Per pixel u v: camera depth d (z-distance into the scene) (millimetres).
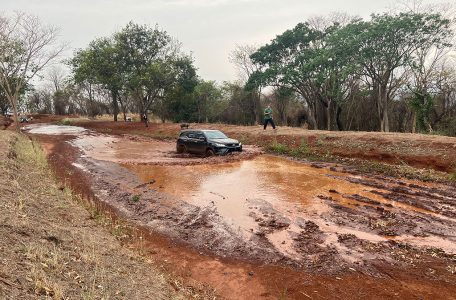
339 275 5488
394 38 26141
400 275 5438
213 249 6555
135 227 7609
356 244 6535
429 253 6156
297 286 5234
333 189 10508
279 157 17469
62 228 5867
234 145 17922
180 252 6465
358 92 33438
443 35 25453
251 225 7582
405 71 29219
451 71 26781
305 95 37781
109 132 36625
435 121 28141
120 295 4121
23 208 6199
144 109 40906
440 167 13281
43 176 10805
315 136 19875
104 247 5711
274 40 36875
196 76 43281
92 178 12094
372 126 35594
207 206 8875
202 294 5070
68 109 77625
